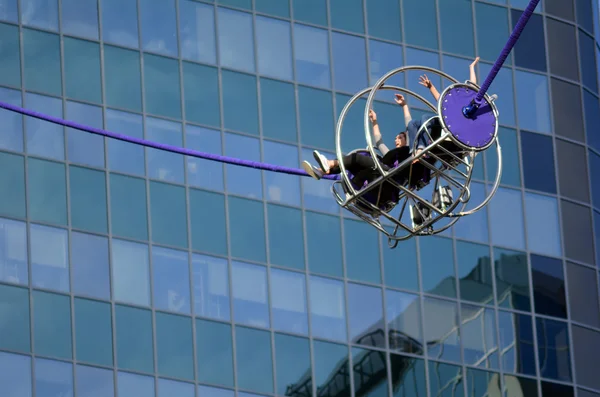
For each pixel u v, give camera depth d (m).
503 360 102.56
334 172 44.97
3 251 91.12
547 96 111.56
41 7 97.50
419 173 44.38
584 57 114.31
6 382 88.44
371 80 105.38
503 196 107.50
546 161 109.81
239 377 94.12
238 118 100.12
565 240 108.19
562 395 103.62
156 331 93.00
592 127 112.94
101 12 98.75
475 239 105.19
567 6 114.62
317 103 103.06
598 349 106.50
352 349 98.00
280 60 102.88
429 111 107.12
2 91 94.75
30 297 90.69
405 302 100.81
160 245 94.94
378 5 107.62
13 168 93.19
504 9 111.94
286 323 96.56
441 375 100.12
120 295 92.88
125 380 91.12
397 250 101.88
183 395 92.25
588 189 110.81
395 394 98.19
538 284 105.88
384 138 104.69
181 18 100.75
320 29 104.94
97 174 95.00
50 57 96.62
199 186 97.38
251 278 96.69
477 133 43.16
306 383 95.81
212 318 94.62
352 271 99.94
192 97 99.38
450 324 101.75
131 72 98.25
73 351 90.50
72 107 96.00
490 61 110.19
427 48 108.31
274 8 103.88
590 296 107.88
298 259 98.50
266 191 99.19
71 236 93.06
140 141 46.78
